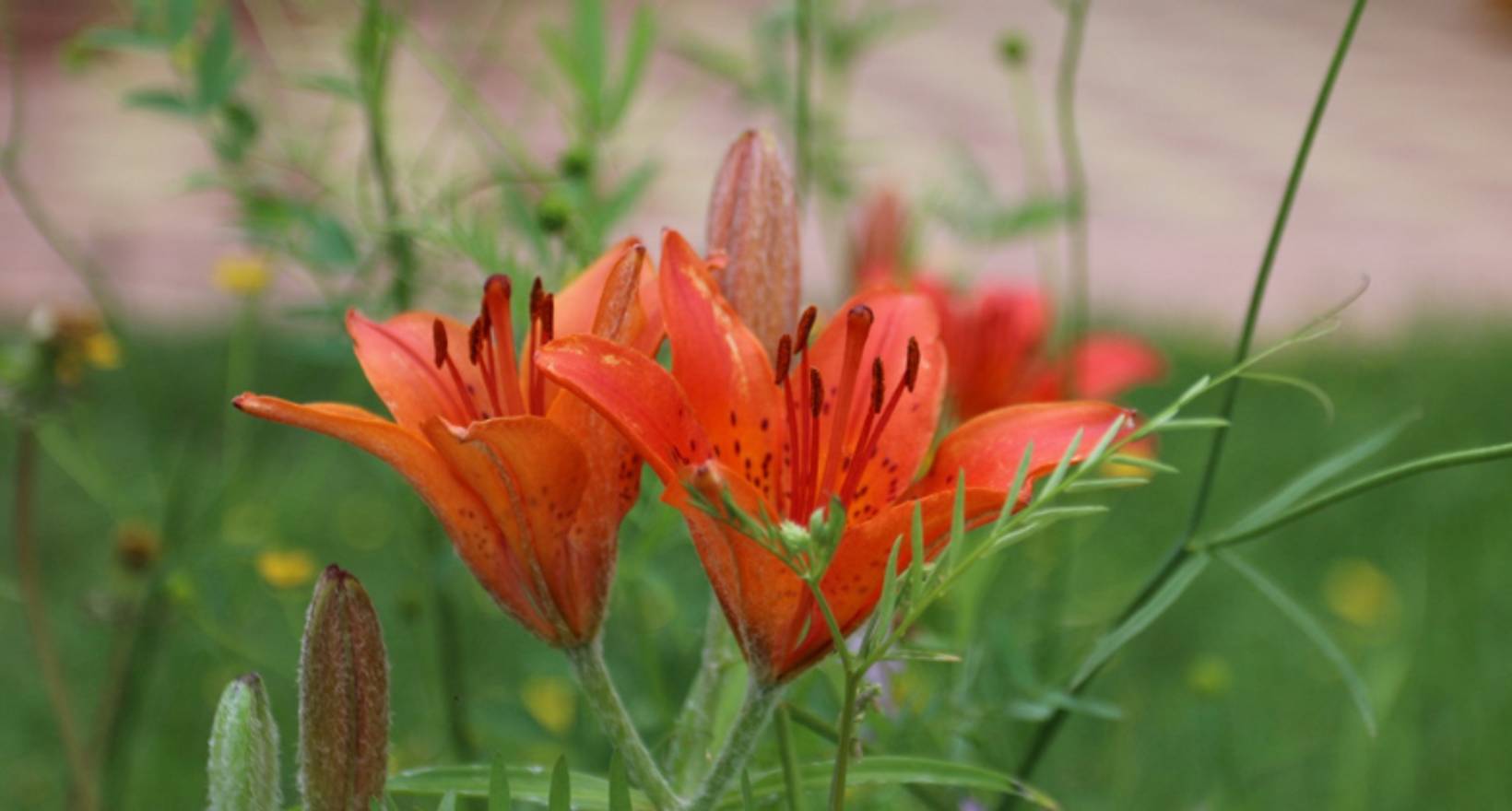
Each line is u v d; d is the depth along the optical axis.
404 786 0.65
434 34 3.07
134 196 2.81
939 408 0.65
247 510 1.31
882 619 0.61
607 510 0.64
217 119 0.92
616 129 0.87
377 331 0.66
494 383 0.65
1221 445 0.74
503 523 0.63
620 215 0.85
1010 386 0.88
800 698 0.77
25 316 2.24
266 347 1.86
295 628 1.25
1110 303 2.54
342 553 1.51
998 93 3.86
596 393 0.61
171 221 2.77
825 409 0.66
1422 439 1.91
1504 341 2.32
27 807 1.21
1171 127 3.79
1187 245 3.02
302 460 1.54
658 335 0.66
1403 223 3.23
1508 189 3.49
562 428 0.62
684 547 0.99
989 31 4.58
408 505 0.93
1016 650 0.79
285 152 0.90
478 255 0.77
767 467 0.64
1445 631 1.37
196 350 1.97
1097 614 1.18
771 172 0.69
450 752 0.93
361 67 0.89
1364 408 2.03
